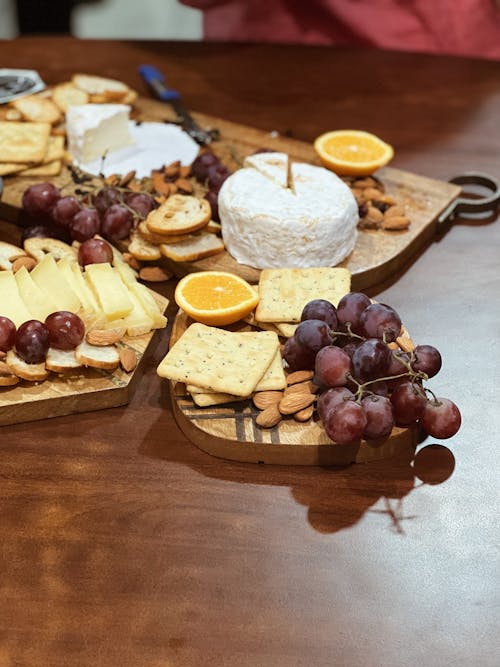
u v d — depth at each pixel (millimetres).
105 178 944
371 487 663
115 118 977
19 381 713
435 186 943
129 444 692
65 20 1661
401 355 681
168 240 843
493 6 1256
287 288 776
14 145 961
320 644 576
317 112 1083
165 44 1204
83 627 581
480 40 1281
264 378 702
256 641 576
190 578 607
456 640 579
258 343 722
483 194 971
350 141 956
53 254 826
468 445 693
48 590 599
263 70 1158
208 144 1004
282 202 827
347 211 827
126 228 848
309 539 630
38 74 1134
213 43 1211
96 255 799
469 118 1079
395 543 629
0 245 832
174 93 1081
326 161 931
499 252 890
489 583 609
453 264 874
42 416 709
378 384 667
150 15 1918
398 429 673
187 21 1927
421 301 828
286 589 602
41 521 638
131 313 758
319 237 814
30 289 751
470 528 640
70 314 715
